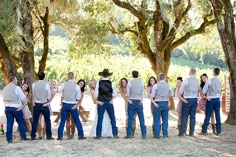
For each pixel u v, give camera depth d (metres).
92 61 22.06
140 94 11.70
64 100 11.38
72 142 10.95
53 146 10.34
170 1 17.20
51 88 11.59
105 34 19.45
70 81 11.40
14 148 10.09
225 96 20.44
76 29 20.22
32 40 13.88
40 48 22.97
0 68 17.47
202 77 13.07
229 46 15.34
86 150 9.85
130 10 19.64
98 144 10.64
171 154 9.45
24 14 13.13
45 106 11.32
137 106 11.68
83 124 16.34
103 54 21.25
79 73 38.62
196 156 9.26
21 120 11.28
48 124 11.48
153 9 20.92
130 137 11.76
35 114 11.34
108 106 11.66
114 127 11.77
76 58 20.81
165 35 20.77
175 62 48.69
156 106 11.75
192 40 24.27
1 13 12.60
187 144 10.73
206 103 12.36
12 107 11.04
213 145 10.62
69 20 19.52
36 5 15.33
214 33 23.20
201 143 10.91
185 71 35.28
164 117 11.84
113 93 11.74
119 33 20.70
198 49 24.38
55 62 40.03
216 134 12.47
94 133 11.95
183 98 12.02
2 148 10.10
